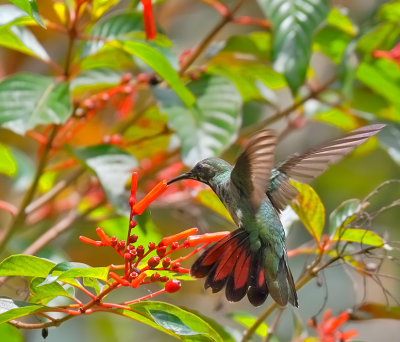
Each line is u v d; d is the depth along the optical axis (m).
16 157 10.12
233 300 5.98
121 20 8.21
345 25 9.26
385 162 12.88
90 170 7.71
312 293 12.97
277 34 8.24
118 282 5.30
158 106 8.20
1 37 7.88
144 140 8.88
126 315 5.73
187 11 13.04
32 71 11.76
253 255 6.38
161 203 9.26
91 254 10.94
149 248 5.38
